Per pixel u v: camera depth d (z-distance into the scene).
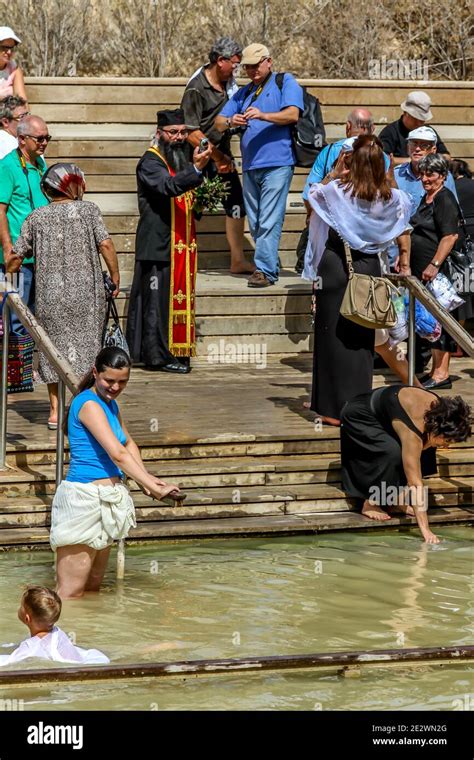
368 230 17.80
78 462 14.09
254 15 35.91
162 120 21.78
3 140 19.53
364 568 15.38
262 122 23.61
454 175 23.83
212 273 26.09
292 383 21.77
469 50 36.97
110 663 11.95
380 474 16.98
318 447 17.97
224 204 25.53
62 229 17.12
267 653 12.38
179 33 35.75
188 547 16.19
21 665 11.78
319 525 16.80
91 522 13.88
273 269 24.08
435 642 12.83
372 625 13.30
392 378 22.00
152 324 22.39
